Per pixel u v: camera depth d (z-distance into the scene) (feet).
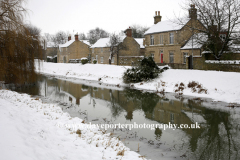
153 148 26.25
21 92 66.08
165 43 111.55
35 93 65.05
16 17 64.90
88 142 23.73
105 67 112.68
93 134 27.58
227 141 28.68
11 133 20.98
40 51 77.30
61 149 20.43
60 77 114.11
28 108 36.09
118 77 89.97
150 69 75.36
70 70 131.54
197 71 68.39
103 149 22.39
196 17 78.89
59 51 211.00
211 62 70.38
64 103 51.39
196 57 75.56
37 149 18.72
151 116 41.24
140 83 75.51
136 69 77.30
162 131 32.68
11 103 37.73
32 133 22.88
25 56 69.97
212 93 54.34
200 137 30.22
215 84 57.57
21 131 22.44
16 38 65.77
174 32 105.50
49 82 92.53
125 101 54.19
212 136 30.58
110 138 27.04
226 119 38.24
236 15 69.92
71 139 23.93
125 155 21.85
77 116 40.04
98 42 172.04
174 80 68.80
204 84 59.62
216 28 73.77
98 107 48.14
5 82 69.67
